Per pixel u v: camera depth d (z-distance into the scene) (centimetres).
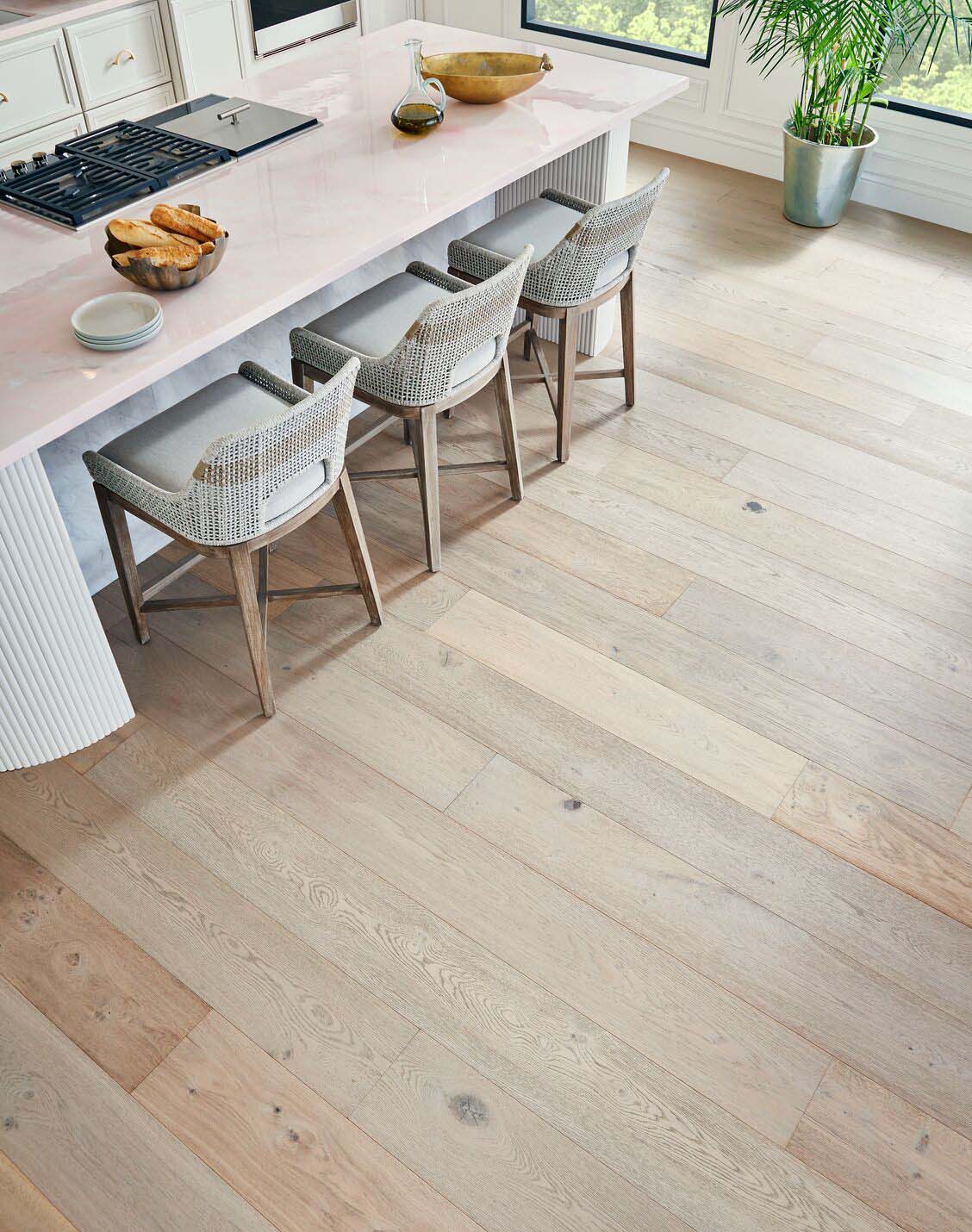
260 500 199
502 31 505
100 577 261
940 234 405
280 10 424
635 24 463
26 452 173
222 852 209
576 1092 175
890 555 271
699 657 245
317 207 233
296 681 241
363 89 288
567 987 188
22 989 190
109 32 368
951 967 191
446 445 304
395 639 250
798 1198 163
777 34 412
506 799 217
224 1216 163
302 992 188
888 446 304
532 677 241
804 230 409
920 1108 173
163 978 191
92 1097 176
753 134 445
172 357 190
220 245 207
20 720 213
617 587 262
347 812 215
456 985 189
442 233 317
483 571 266
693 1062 179
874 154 414
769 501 286
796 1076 177
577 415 316
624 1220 161
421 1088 176
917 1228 160
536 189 319
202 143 256
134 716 233
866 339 347
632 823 213
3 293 209
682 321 356
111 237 210
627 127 301
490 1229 161
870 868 205
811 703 236
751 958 192
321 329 244
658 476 294
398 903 201
